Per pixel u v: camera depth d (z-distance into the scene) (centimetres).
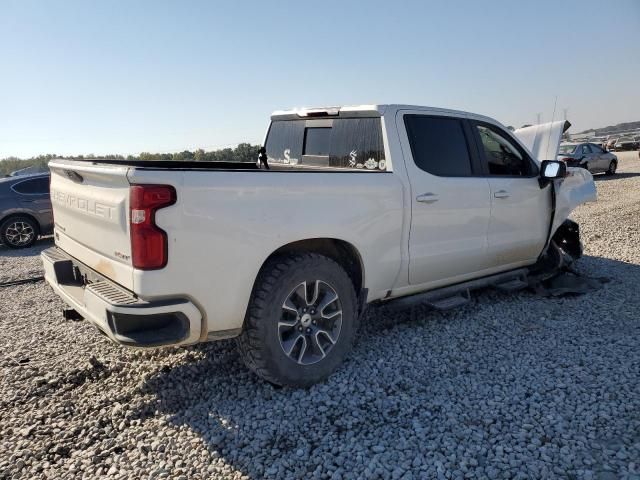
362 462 281
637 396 339
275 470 276
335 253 406
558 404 333
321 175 364
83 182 355
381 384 368
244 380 381
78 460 290
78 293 366
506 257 526
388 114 429
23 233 1070
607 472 266
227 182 317
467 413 327
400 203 412
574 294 563
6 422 331
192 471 279
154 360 420
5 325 523
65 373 398
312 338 366
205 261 312
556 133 632
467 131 485
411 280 441
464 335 457
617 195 1553
